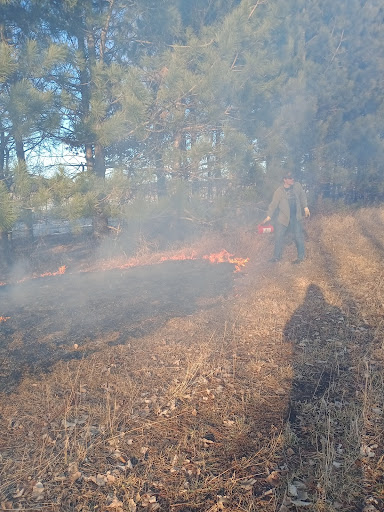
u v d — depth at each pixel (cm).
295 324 484
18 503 233
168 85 850
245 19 884
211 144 935
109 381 368
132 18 968
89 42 965
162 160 943
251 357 407
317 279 639
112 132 814
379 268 673
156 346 441
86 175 837
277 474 248
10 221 706
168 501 233
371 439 272
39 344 461
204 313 535
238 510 223
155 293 644
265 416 308
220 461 263
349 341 427
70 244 1180
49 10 873
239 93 935
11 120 746
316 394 334
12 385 369
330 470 241
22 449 280
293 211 742
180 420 308
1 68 667
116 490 241
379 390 326
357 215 1143
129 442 283
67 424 304
